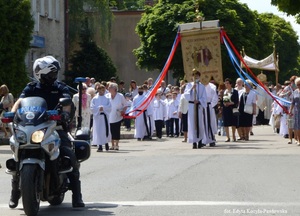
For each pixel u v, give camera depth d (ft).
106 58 274.57
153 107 163.84
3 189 67.82
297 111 122.93
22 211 55.01
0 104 55.42
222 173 78.69
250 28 321.32
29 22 190.29
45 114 52.16
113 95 119.55
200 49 133.90
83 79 61.26
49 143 51.83
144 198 61.16
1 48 185.06
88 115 128.16
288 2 95.09
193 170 81.97
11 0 186.09
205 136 121.08
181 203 58.29
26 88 55.57
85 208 56.54
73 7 285.43
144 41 313.53
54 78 55.47
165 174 78.38
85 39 276.41
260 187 67.31
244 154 103.40
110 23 291.38
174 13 305.94
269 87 200.64
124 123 206.59
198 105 120.37
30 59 244.83
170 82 345.10
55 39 265.95
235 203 58.13
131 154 107.96
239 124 140.05
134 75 359.25
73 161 54.49
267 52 362.33
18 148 51.57
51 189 53.93
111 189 66.95
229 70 300.61
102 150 116.88
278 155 100.99
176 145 132.67
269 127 204.33
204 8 308.81
